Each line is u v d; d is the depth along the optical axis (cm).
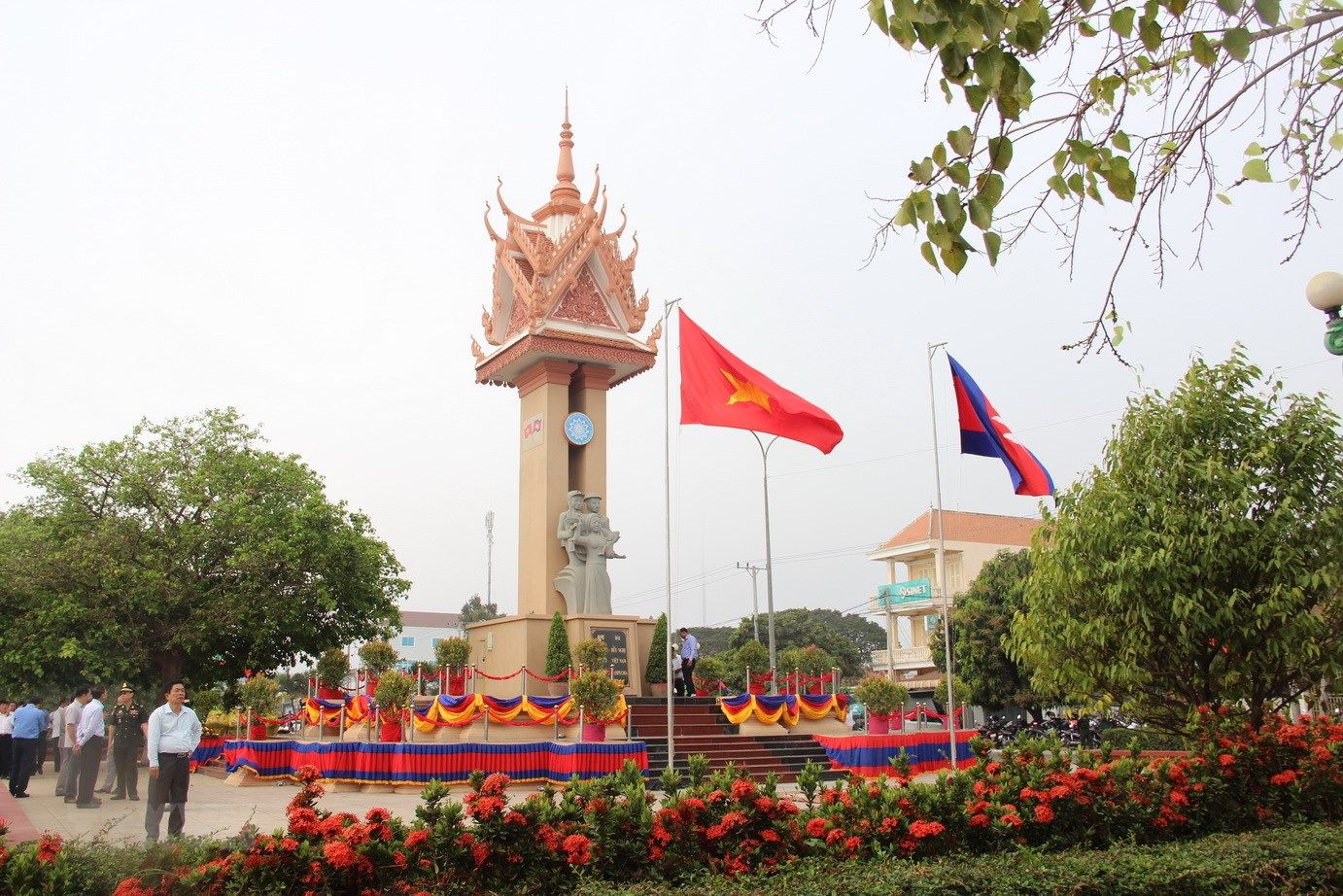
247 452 3281
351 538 3294
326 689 2661
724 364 1903
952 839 979
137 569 2955
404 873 820
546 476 2886
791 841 945
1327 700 1625
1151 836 1062
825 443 1872
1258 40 669
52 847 803
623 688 2502
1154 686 1436
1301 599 1242
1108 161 693
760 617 6494
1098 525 1325
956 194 651
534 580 2864
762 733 2575
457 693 2705
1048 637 1395
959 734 2492
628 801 923
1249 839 961
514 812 869
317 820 830
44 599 2897
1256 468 1299
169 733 1284
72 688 3397
